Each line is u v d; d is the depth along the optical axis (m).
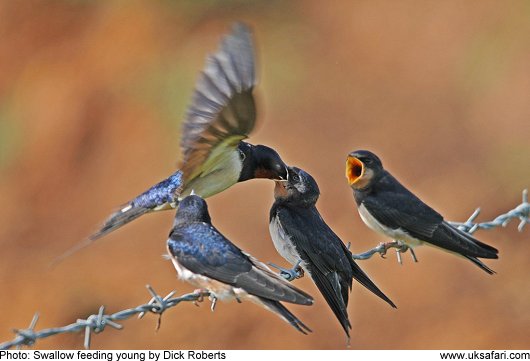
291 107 18.47
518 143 17.08
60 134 18.75
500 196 16.44
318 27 20.06
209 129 8.28
